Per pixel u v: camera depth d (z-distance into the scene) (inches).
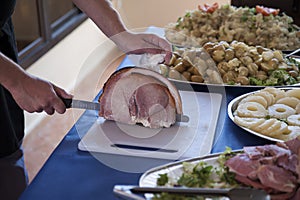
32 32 121.3
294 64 61.3
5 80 44.8
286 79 57.8
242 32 71.8
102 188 38.2
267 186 34.7
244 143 44.4
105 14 57.5
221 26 73.4
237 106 50.8
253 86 55.1
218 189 34.2
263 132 45.0
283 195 34.6
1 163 59.1
